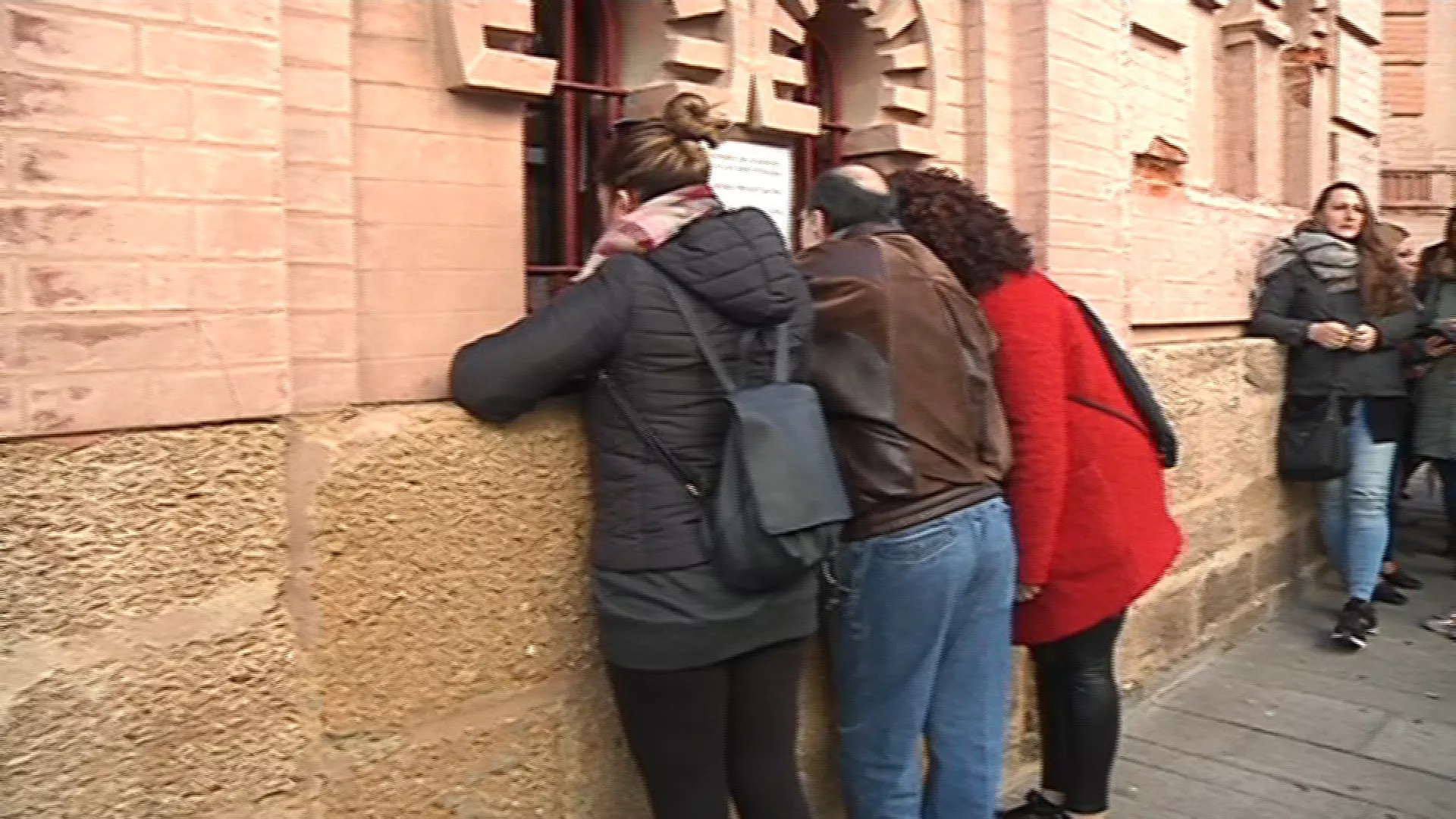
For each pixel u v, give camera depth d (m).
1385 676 4.67
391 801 2.21
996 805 3.13
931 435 2.58
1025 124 3.84
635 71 2.85
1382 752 3.94
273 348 1.97
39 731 1.74
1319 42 5.95
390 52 2.27
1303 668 4.76
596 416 2.25
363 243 2.24
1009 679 2.80
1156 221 4.55
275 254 1.97
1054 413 2.83
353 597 2.13
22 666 1.72
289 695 2.03
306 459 2.06
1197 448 4.69
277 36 1.95
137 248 1.82
